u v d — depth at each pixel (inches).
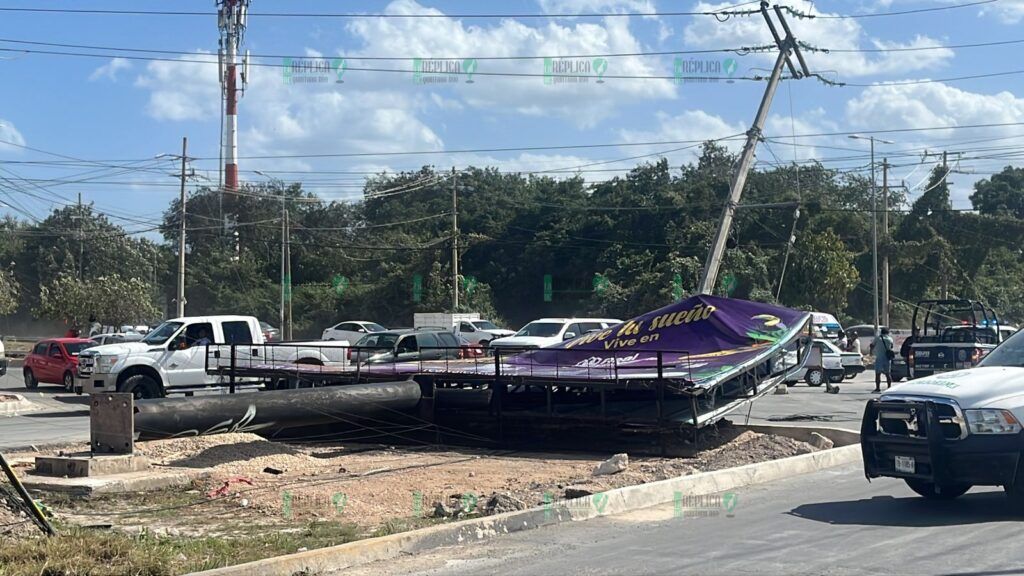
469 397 678.5
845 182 2869.1
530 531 366.0
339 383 749.3
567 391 690.2
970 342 954.7
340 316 2568.9
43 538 318.7
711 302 709.3
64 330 2399.1
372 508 423.2
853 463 530.3
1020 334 438.9
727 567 299.6
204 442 582.2
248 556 319.9
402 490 466.3
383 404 652.1
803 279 2126.0
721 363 637.3
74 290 2262.6
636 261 2276.1
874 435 393.1
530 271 2513.5
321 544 342.3
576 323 1221.7
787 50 1107.9
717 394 645.9
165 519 404.2
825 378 1217.4
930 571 286.7
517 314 2541.8
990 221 2399.1
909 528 350.9
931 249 2305.6
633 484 471.8
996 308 2367.1
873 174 1929.1
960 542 324.5
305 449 635.5
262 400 603.8
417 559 323.0
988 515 371.6
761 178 2508.6
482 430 676.1
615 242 2425.0
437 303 2374.5
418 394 676.7
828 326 1649.9
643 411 628.4
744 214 2283.5
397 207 3073.3
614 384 605.0
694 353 674.8
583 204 2632.9
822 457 517.7
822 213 2383.1
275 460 557.0
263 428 610.2
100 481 466.9
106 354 890.1
